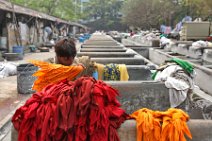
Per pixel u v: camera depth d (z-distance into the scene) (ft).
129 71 27.58
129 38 140.36
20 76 32.42
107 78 23.17
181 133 10.48
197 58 53.93
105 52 42.22
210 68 35.04
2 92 33.27
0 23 71.00
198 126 11.03
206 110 20.07
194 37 74.69
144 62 32.94
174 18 176.86
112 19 352.28
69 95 9.95
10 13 71.67
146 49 68.64
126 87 19.26
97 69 22.88
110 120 10.32
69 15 201.77
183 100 18.92
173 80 19.12
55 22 129.39
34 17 90.17
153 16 189.37
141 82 19.42
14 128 10.77
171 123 10.63
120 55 39.14
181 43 64.39
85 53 39.09
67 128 9.56
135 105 19.38
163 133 10.55
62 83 10.87
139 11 203.31
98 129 9.74
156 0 184.85
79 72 12.28
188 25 74.79
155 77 21.03
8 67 43.55
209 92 31.09
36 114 10.03
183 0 147.23
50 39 121.39
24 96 31.71
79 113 9.70
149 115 10.89
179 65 20.15
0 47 70.85
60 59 12.71
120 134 10.75
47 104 10.07
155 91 19.29
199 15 133.28
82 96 9.72
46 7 169.58
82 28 278.87
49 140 9.74
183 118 10.94
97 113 9.77
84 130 9.68
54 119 9.70
